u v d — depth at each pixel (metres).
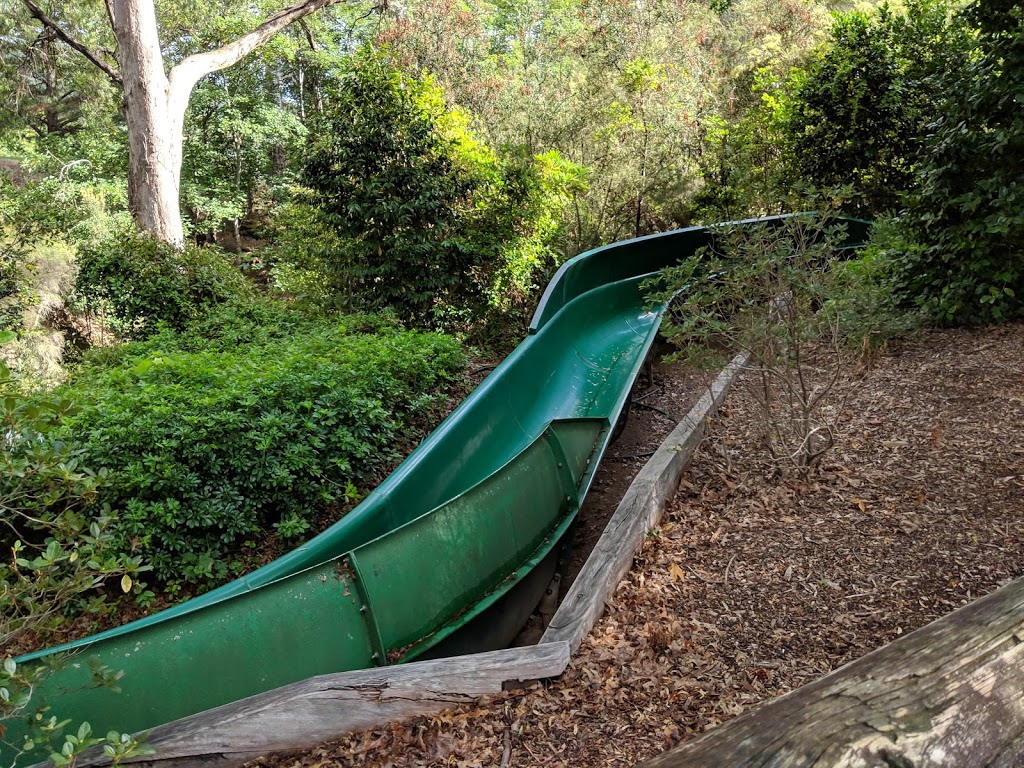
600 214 16.16
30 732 2.78
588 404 8.04
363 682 3.00
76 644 2.91
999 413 5.37
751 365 7.04
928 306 7.40
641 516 4.29
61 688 2.83
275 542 5.76
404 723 3.02
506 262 11.66
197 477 5.62
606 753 2.78
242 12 26.59
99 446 5.48
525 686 3.15
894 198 13.05
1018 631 2.00
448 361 8.52
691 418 5.68
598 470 6.52
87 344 14.65
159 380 7.00
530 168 12.10
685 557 4.17
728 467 5.18
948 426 5.31
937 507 4.31
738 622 3.54
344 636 3.37
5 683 2.14
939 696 1.75
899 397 5.93
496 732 2.94
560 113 17.00
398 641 3.55
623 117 16.61
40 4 26.09
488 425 6.16
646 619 3.63
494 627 4.11
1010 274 7.09
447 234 11.11
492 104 17.66
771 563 4.00
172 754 2.77
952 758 1.60
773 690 3.04
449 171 11.16
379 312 10.45
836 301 4.96
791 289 5.00
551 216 12.92
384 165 10.70
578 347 9.03
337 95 10.92
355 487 6.27
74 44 20.14
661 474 4.69
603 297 10.22
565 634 3.37
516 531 4.39
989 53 7.22
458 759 2.83
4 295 12.87
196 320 11.00
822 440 5.44
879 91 12.99
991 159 7.20
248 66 28.30
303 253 13.66
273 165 31.50
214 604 3.14
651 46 18.09
